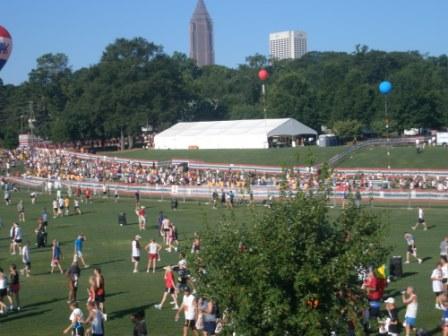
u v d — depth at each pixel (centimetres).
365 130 15112
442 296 2688
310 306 1583
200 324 2541
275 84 17150
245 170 10475
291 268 1586
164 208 7556
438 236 5259
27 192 9619
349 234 1662
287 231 1616
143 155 13612
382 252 1656
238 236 1689
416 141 12062
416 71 17750
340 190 7619
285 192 1788
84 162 12619
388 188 7981
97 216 7056
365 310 1773
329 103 15538
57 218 6962
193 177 9875
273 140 13112
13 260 4772
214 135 13525
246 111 18738
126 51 17950
